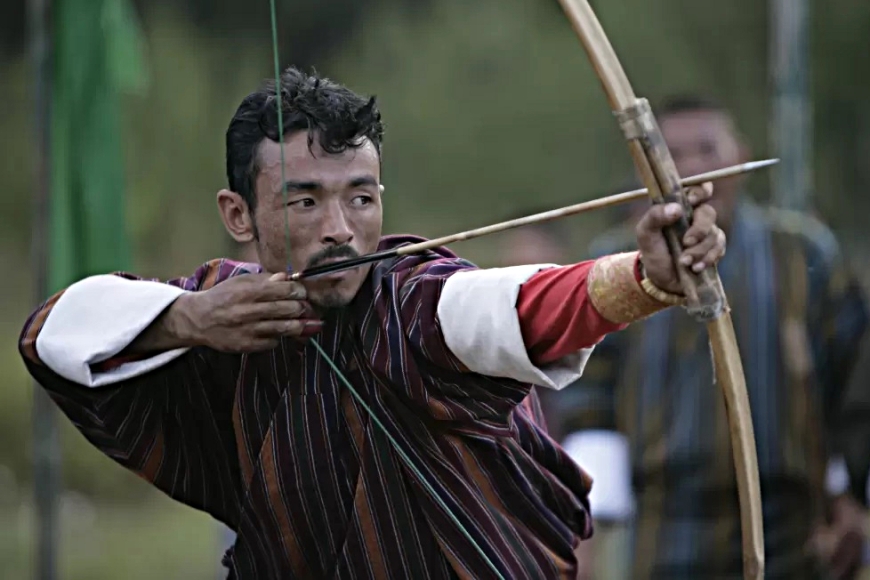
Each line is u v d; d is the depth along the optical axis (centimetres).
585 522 952
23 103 4581
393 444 870
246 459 901
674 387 1560
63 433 3769
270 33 4300
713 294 730
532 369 788
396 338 838
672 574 1542
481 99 4341
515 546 876
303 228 846
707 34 4175
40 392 1797
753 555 813
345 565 878
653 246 722
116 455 934
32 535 3228
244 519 906
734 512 1535
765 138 4056
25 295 4341
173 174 4003
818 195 4088
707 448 1538
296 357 881
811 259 1559
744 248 1550
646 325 1577
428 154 4303
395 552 873
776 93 2017
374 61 4394
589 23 748
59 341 890
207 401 912
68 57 1744
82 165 1744
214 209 3997
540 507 896
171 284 955
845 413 1566
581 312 762
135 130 3981
